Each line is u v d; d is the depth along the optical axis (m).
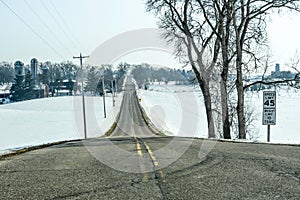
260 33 25.48
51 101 85.75
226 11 24.53
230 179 8.07
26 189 7.38
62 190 7.27
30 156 12.80
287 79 24.55
